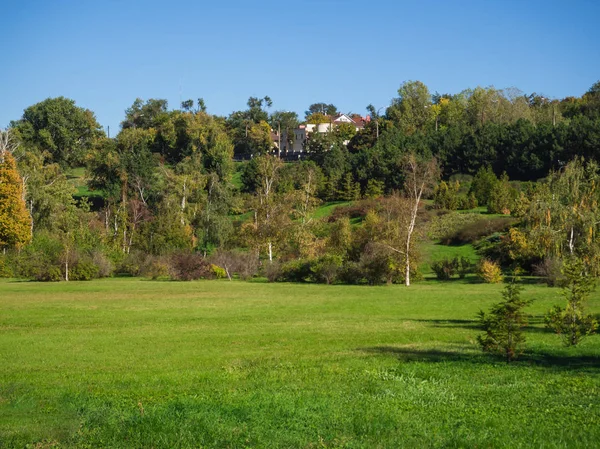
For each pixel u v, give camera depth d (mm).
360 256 60656
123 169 103562
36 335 26578
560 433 10438
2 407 13359
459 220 84625
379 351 21188
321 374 16688
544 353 19781
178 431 11156
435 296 44812
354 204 97375
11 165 71375
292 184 105938
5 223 68500
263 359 19922
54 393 14844
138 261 71688
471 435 10438
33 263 65062
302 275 61844
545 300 39719
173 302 41438
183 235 79312
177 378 16609
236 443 10375
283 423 11438
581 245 50938
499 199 88875
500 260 63625
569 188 56188
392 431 10805
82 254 67938
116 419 12125
